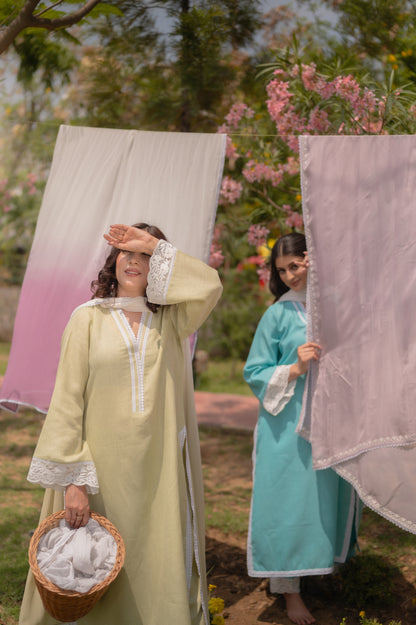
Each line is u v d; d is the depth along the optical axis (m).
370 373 2.79
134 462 2.46
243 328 9.52
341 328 2.82
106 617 2.49
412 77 4.25
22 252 11.52
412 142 2.72
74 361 2.50
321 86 3.63
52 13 4.20
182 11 4.40
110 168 3.38
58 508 2.61
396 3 4.47
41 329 3.38
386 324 2.77
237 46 4.68
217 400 7.85
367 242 2.78
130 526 2.46
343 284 2.80
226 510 4.45
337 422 2.83
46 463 2.37
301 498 2.99
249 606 3.23
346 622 3.06
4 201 9.52
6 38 3.51
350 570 3.31
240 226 5.18
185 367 2.84
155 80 4.89
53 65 4.89
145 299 2.64
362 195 2.77
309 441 2.91
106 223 3.35
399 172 2.74
